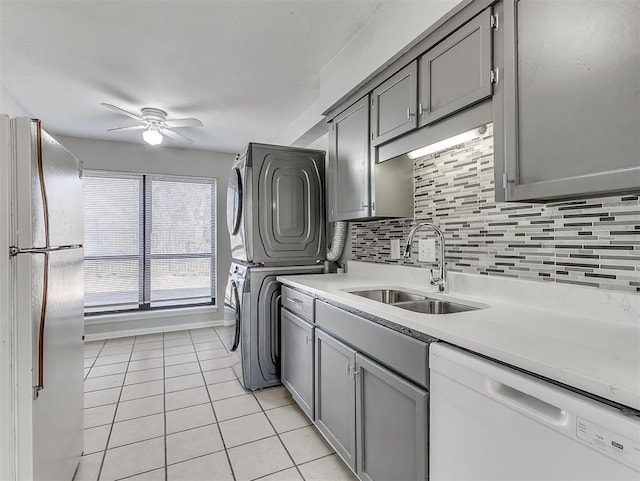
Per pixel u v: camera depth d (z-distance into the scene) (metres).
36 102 2.85
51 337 1.34
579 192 0.97
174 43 2.06
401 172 2.09
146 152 4.10
